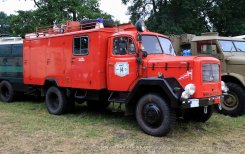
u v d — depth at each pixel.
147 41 7.73
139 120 7.27
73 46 8.81
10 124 8.18
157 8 33.03
